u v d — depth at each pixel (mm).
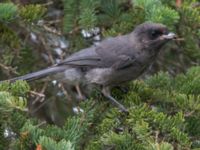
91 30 10898
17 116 8242
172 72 12844
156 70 13055
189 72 10211
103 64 11273
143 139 7680
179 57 12922
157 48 11266
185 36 11281
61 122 12875
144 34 11211
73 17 11047
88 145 8273
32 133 7875
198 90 9484
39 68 12234
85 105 9008
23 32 12375
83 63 11281
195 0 11078
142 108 8484
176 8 10797
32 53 12062
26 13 10375
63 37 11508
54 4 12711
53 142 7363
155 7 10445
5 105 7680
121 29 11281
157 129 8000
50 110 13039
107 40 11555
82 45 11547
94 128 8773
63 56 11805
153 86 10078
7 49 10688
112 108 9055
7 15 10117
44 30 11055
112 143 7910
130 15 11234
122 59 11211
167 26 10984
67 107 12664
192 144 8359
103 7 11258
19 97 8008
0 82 8703
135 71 11398
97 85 11477
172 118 8094
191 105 8578
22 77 10648
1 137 8070
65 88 12586
